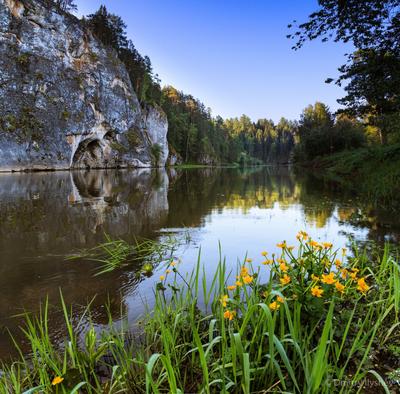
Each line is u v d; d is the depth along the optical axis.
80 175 23.59
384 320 2.20
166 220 6.68
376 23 8.74
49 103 31.55
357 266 3.21
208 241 5.00
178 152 68.62
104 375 1.89
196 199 10.26
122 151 41.72
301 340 1.77
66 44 34.91
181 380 1.79
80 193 11.55
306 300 1.91
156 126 52.94
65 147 32.56
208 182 18.89
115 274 3.62
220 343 2.04
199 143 77.19
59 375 1.65
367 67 10.02
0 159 26.41
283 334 1.74
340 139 36.59
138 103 47.69
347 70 10.77
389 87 10.02
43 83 31.41
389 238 4.84
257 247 4.63
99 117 37.81
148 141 51.16
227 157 94.25
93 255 4.29
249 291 2.93
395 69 9.59
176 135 67.06
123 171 32.25
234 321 2.03
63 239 5.11
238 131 120.75
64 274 3.62
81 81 35.75
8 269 3.79
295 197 10.62
